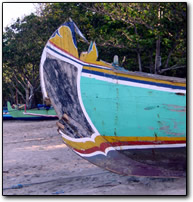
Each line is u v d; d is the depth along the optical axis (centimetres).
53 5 2355
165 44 1675
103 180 671
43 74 642
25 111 2670
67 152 1059
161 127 584
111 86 598
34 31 2672
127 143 600
